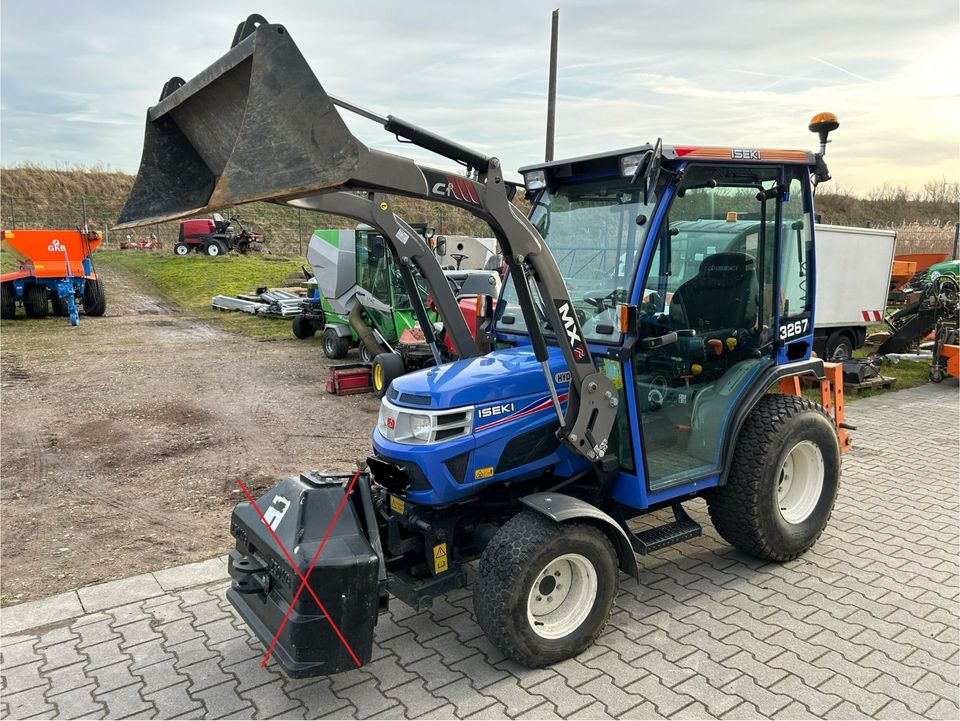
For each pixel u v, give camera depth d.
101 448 7.41
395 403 3.71
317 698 3.30
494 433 3.62
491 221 3.33
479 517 3.93
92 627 3.94
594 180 4.04
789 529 4.47
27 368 11.66
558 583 3.58
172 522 5.49
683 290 4.05
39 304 17.47
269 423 8.45
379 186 2.88
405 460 3.56
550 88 12.57
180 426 8.27
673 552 4.80
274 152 2.78
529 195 4.43
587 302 3.99
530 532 3.39
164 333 15.78
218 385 10.58
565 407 3.87
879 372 10.23
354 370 10.08
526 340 4.40
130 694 3.35
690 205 3.91
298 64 2.73
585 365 3.61
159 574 4.56
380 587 3.18
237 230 34.56
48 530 5.33
